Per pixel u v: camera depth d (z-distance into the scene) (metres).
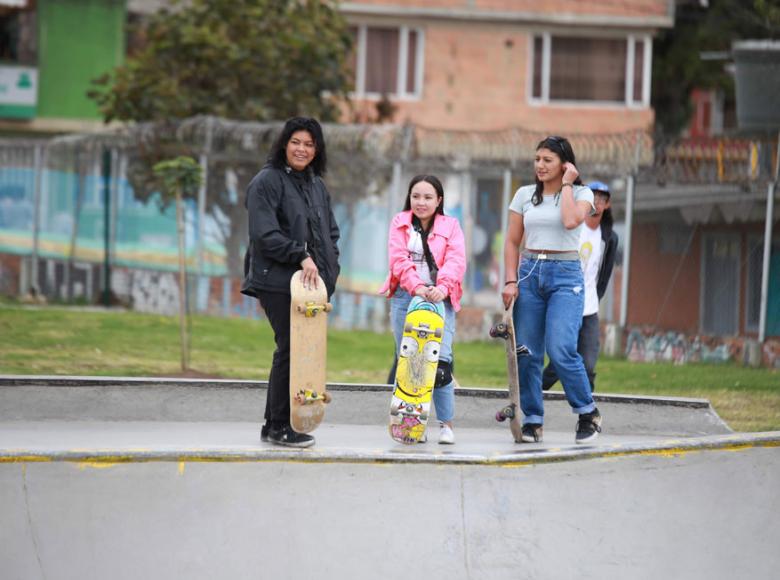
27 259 80.12
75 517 24.16
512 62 112.94
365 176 67.56
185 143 71.06
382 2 110.94
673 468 26.28
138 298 73.31
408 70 112.56
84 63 108.38
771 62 63.78
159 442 28.09
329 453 24.95
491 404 33.03
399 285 27.06
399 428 26.16
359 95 112.00
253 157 69.31
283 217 25.23
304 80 81.12
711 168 57.56
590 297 33.31
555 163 26.75
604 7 111.50
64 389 32.22
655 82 124.06
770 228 55.41
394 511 24.69
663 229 59.50
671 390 45.69
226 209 70.19
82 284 76.00
